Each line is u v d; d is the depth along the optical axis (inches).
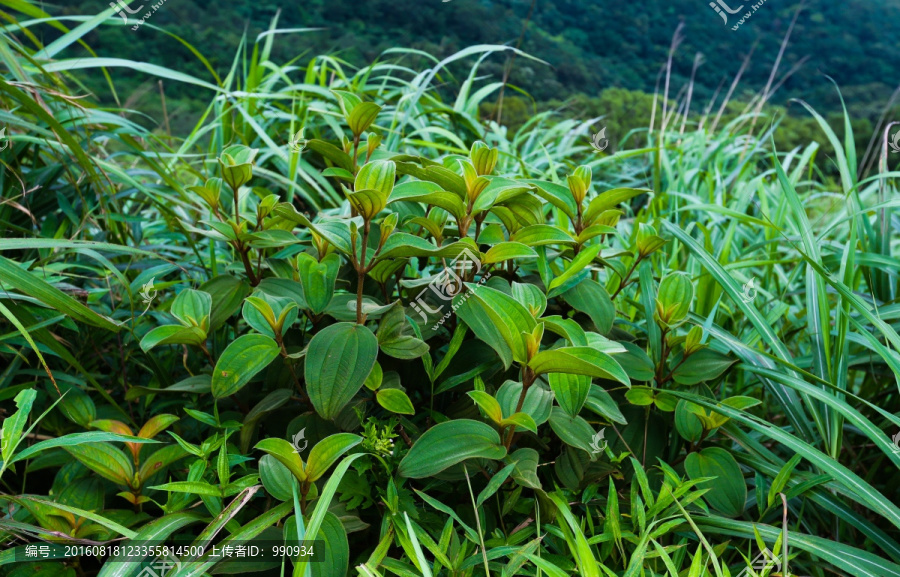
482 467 24.5
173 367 31.9
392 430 24.8
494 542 23.9
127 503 25.4
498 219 29.9
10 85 29.3
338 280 27.9
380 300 28.5
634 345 28.5
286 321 25.0
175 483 21.4
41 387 30.2
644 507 26.3
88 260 36.2
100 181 38.7
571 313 29.5
